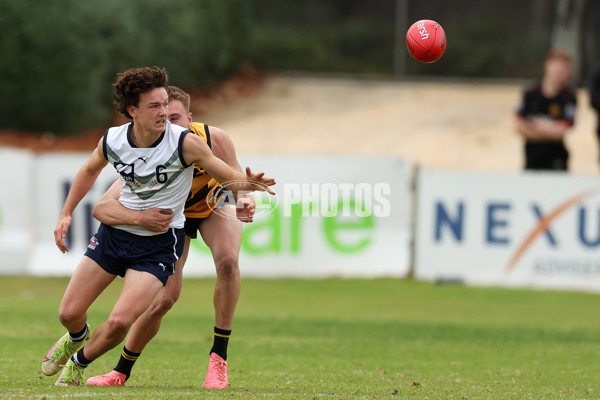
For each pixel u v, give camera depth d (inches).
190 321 1464.1
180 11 3287.4
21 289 1829.5
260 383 917.8
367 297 1807.3
